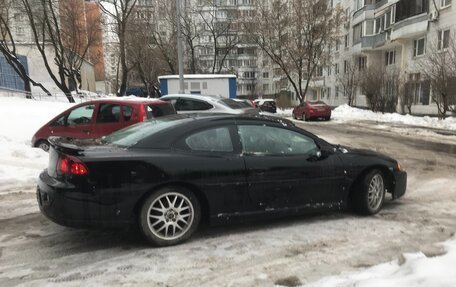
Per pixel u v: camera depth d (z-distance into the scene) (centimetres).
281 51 3900
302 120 2794
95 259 411
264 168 482
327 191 527
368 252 427
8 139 1078
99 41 5153
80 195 409
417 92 2678
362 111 3077
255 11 3891
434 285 317
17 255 420
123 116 884
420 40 2836
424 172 870
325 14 3669
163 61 4388
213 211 460
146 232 432
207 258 414
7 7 3038
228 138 479
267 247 443
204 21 4278
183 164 442
